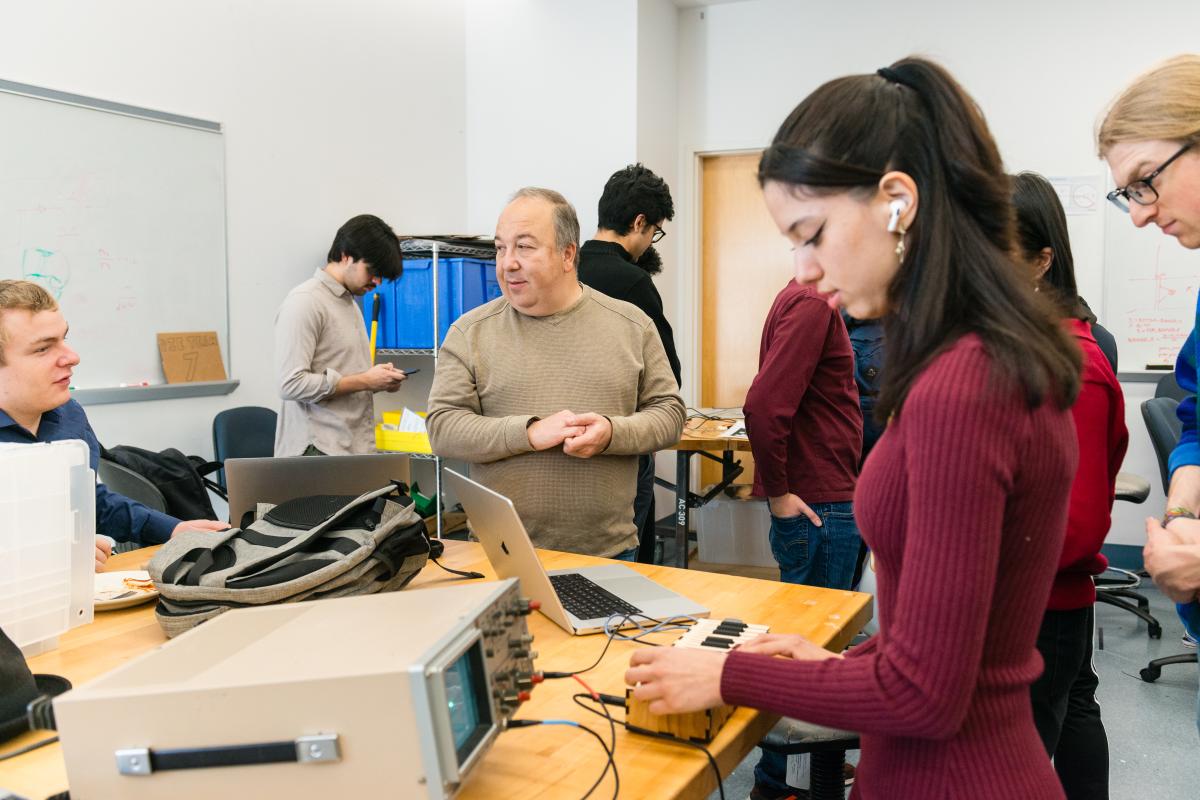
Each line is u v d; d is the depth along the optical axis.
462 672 0.86
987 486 0.72
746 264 5.28
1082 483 1.42
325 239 4.12
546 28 4.78
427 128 4.72
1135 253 4.34
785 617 1.42
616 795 0.90
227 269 3.65
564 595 1.50
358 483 1.72
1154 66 1.22
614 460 1.93
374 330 4.23
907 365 0.79
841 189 0.79
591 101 4.70
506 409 1.96
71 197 3.07
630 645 1.32
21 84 2.90
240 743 0.78
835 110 0.79
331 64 4.11
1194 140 1.14
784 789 2.08
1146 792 2.34
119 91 3.21
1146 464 4.37
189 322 3.50
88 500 1.42
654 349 2.06
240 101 3.68
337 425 3.40
